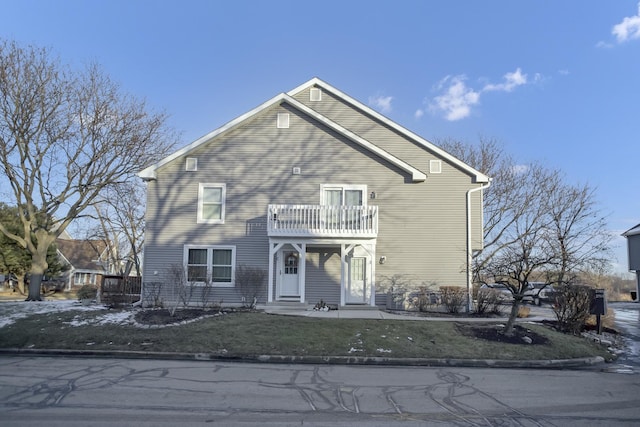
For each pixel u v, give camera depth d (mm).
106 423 6074
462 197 19625
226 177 19641
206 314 15734
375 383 8883
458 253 19312
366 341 12336
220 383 8602
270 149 19812
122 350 11820
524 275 14586
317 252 19438
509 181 31828
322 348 11852
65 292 45844
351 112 21375
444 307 18344
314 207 18719
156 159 26000
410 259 19281
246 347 11898
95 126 23516
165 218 19422
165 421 6203
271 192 19578
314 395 7820
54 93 22625
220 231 19359
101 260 47812
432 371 10312
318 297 19172
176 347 11992
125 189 26406
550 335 13508
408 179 19656
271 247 18641
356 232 18438
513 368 11047
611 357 12516
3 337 13070
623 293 50250
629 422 6508
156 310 16312
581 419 6621
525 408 7172
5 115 21672
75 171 23875
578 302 15070
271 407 7008
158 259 19219
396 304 18734
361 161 19734
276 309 17703
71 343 12445
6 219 36844
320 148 19812
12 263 37125
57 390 7836
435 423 6340
